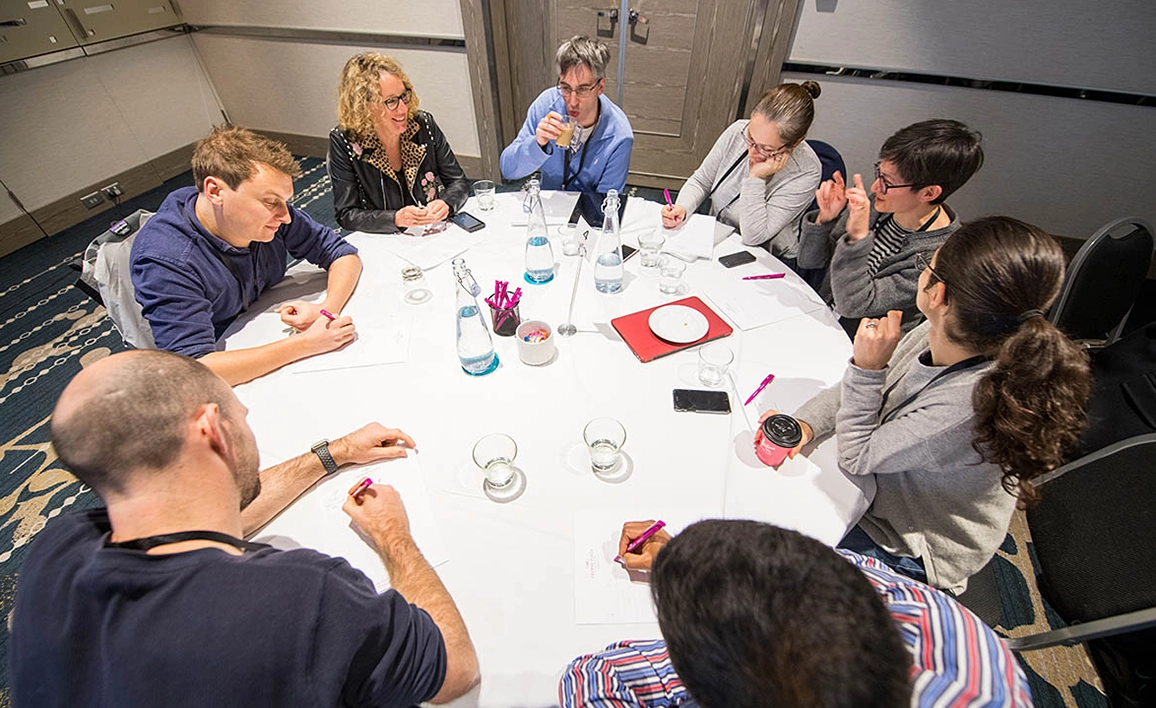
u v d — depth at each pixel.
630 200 1.92
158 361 0.64
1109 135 2.42
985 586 1.10
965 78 2.46
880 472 0.98
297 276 1.57
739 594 0.39
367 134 1.80
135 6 3.24
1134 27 2.16
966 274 0.85
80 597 0.56
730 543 0.43
